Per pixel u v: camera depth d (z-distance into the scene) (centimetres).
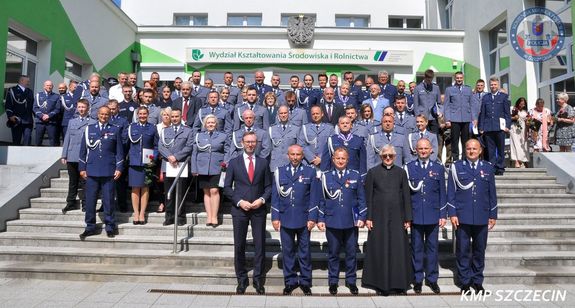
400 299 506
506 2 1273
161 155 687
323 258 583
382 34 1508
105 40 1338
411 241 542
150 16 1720
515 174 862
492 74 1427
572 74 1054
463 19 1554
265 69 1484
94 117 835
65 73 1184
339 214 521
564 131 933
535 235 661
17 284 546
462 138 879
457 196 532
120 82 900
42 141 927
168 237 649
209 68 1491
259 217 530
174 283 554
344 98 879
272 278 556
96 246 634
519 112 964
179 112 703
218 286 547
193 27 1497
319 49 1475
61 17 1116
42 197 759
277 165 685
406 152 661
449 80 1582
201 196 764
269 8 1734
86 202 645
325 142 691
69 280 561
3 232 669
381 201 529
